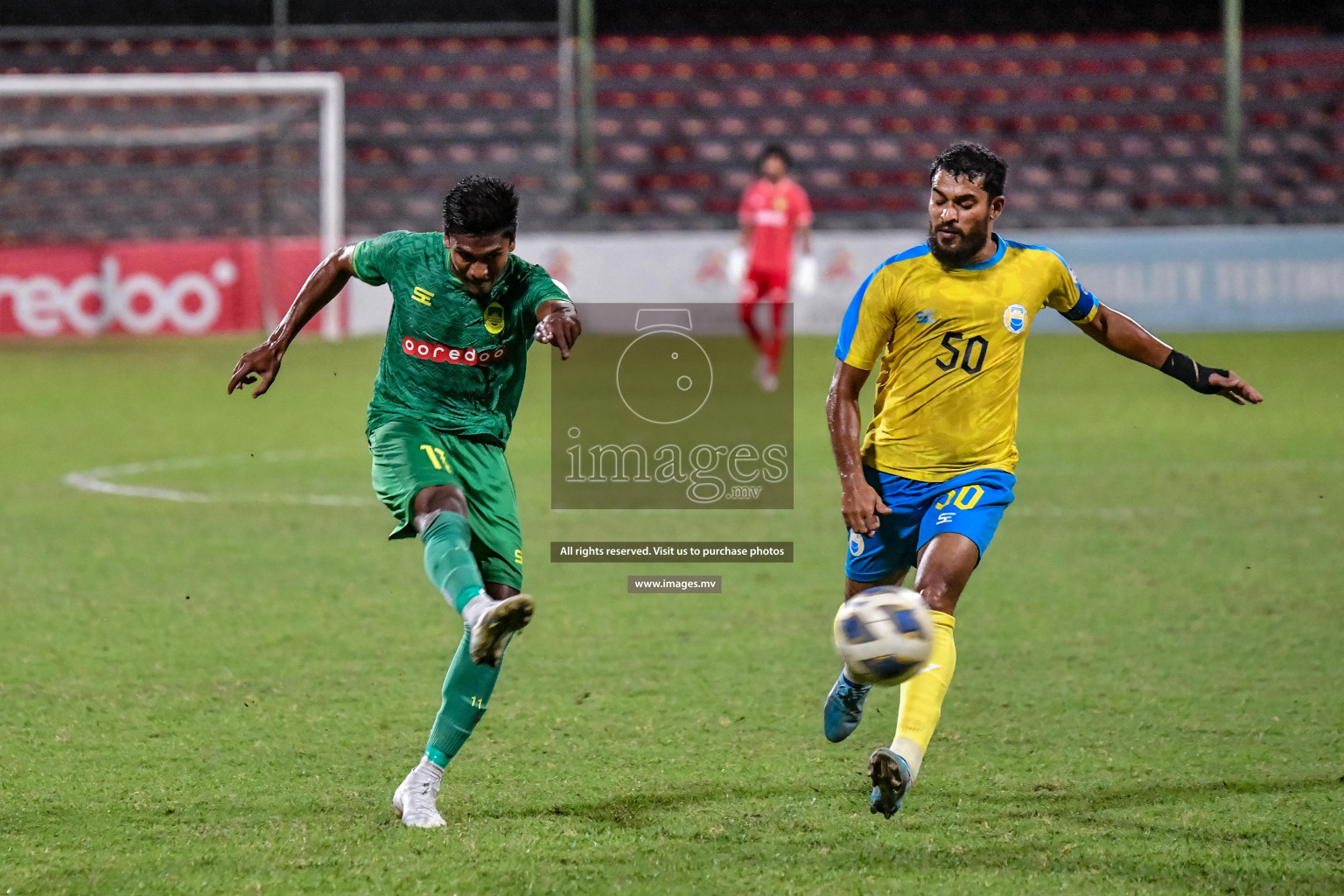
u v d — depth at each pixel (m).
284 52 87.12
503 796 15.56
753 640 22.73
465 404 15.34
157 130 84.94
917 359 15.29
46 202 84.75
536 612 24.58
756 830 14.44
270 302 71.94
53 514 32.81
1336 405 49.22
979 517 15.05
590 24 87.81
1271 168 90.50
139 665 21.11
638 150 91.69
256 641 22.50
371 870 13.22
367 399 53.44
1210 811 14.95
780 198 54.09
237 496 35.16
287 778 16.16
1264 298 71.56
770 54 95.19
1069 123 93.19
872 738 17.84
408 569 27.78
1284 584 26.02
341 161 88.06
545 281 14.96
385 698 19.47
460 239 14.09
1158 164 90.88
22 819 14.70
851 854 13.70
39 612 24.22
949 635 14.45
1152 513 32.59
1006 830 14.41
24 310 71.56
